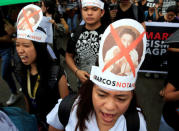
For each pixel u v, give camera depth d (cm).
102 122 82
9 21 235
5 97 301
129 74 71
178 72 120
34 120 121
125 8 258
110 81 71
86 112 89
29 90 136
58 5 486
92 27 170
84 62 181
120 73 71
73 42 181
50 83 129
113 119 79
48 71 130
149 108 272
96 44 170
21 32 119
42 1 255
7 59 250
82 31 175
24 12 124
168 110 137
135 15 255
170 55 121
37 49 123
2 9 228
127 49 69
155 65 350
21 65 137
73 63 190
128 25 69
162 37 334
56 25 236
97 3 158
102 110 77
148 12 397
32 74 134
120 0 260
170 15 365
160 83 338
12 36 241
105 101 74
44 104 137
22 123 106
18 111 114
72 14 508
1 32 231
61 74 134
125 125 88
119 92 71
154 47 343
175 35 124
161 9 412
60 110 96
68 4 500
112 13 271
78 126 91
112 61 71
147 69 355
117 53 70
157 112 264
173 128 138
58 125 105
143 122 91
